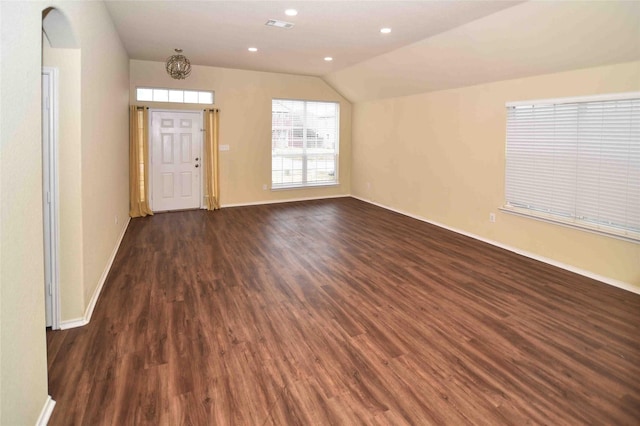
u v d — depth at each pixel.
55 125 2.60
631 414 1.97
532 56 4.12
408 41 4.95
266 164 7.80
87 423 1.85
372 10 3.82
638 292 3.52
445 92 5.81
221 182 7.39
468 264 4.30
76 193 2.71
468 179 5.48
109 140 4.07
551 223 4.30
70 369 2.28
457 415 1.96
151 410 1.96
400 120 6.93
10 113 1.51
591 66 3.78
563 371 2.34
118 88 4.88
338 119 8.48
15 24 1.55
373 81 6.86
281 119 7.96
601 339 2.71
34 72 1.76
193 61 6.46
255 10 3.90
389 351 2.55
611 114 3.66
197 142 7.11
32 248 1.74
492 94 4.98
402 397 2.09
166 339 2.65
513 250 4.81
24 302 1.65
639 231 3.53
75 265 2.76
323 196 8.57
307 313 3.09
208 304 3.23
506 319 3.01
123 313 3.03
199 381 2.20
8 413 1.48
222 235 5.45
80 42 2.61
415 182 6.63
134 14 4.05
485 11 3.79
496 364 2.41
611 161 3.70
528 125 4.52
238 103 7.34
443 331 2.81
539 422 1.91
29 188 1.71
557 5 3.36
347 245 5.02
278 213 7.00
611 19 3.21
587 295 3.47
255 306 3.20
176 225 6.01
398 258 4.51
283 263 4.29
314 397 2.08
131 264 4.19
